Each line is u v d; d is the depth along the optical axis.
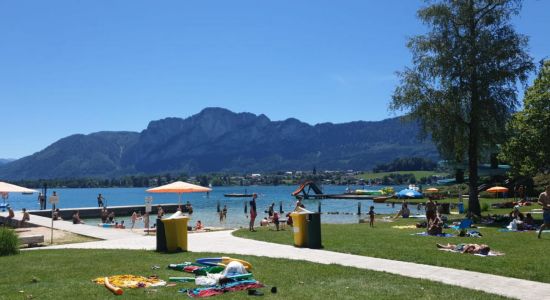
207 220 46.12
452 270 12.22
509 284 10.60
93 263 13.38
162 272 11.90
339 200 94.19
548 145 34.53
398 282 10.63
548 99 35.62
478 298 9.19
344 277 11.20
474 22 31.14
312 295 9.30
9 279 11.11
